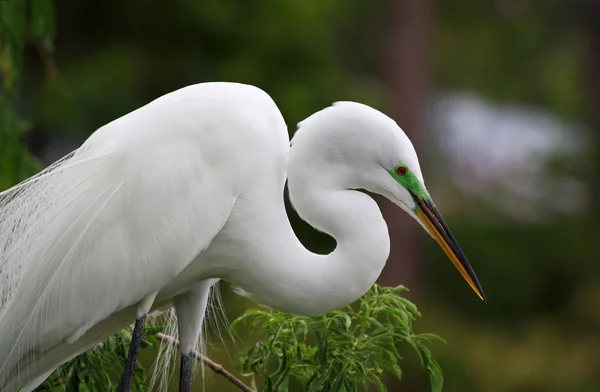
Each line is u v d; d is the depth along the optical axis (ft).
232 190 17.85
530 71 79.51
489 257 63.98
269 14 51.85
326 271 17.90
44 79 53.01
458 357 54.24
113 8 54.49
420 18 62.08
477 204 69.97
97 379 19.77
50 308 17.78
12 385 18.54
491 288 63.00
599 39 73.97
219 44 52.39
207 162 17.74
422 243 63.52
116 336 19.84
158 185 17.48
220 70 50.96
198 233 17.54
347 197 17.87
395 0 61.67
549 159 74.79
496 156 76.84
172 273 17.62
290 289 18.07
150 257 17.47
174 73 53.01
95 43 55.42
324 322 18.63
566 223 68.33
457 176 74.08
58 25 54.80
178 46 53.01
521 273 63.82
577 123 79.51
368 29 67.21
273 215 18.16
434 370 18.65
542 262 65.36
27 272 17.80
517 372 54.80
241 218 18.07
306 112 49.26
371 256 17.78
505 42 77.46
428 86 69.31
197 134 17.83
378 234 17.80
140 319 17.93
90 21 55.11
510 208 70.69
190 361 19.54
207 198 17.61
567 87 81.25
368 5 67.00
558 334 60.54
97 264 17.49
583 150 73.92
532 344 58.90
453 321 59.72
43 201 18.17
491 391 53.42
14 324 17.94
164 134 17.79
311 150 17.85
